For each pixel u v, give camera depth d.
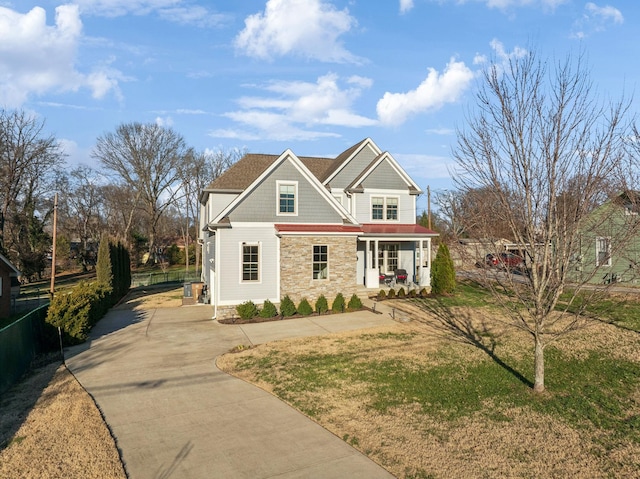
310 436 6.91
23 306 27.31
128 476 5.76
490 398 8.40
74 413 7.91
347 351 11.90
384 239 22.78
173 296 26.19
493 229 8.07
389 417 7.59
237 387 9.39
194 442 6.75
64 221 60.16
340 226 19.94
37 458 6.20
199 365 11.18
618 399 8.37
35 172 42.53
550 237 7.54
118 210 61.16
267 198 19.00
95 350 13.00
